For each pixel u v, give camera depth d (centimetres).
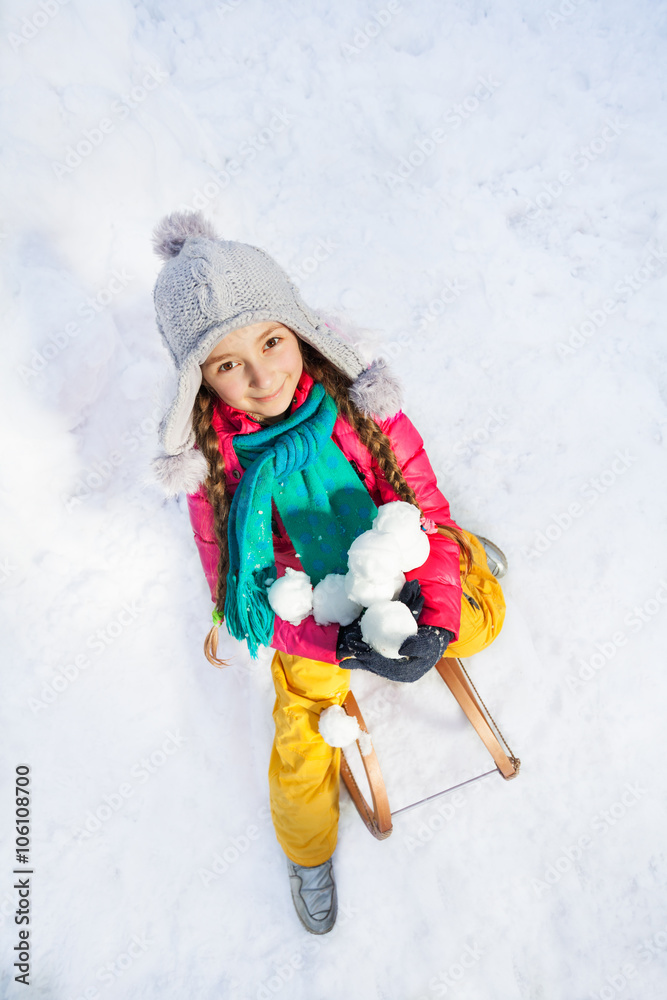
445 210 332
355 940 206
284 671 206
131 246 283
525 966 197
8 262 248
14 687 244
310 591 171
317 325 165
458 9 361
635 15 353
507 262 312
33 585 255
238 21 368
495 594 219
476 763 224
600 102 339
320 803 199
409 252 322
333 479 185
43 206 259
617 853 206
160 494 265
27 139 262
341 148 350
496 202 328
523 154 337
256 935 212
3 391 240
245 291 145
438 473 271
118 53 304
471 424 279
